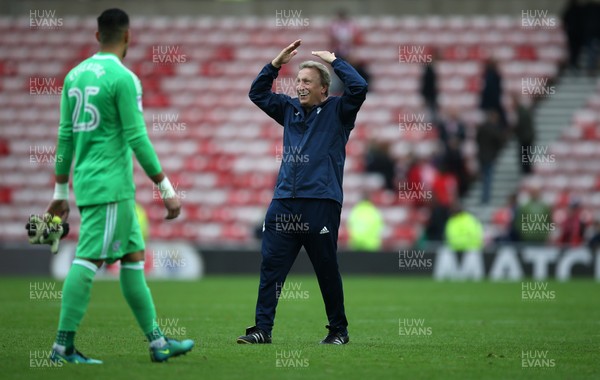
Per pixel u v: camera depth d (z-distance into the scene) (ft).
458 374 83.76
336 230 104.42
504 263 271.28
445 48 376.07
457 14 392.27
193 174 344.69
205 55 382.63
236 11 401.29
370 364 89.20
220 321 141.38
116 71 82.84
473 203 326.03
